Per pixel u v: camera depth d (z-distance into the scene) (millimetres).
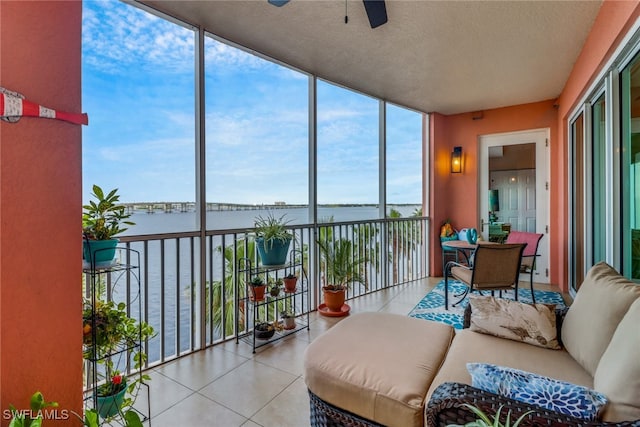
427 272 5043
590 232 3043
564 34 2654
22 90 1124
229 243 2912
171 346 2570
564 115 3830
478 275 2982
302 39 2752
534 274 4555
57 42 1224
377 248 4289
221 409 1747
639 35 1830
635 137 2100
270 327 2639
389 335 1671
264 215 3213
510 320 1647
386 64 3254
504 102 4488
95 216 1568
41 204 1171
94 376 1427
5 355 1089
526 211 4602
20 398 1116
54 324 1204
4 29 1089
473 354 1459
